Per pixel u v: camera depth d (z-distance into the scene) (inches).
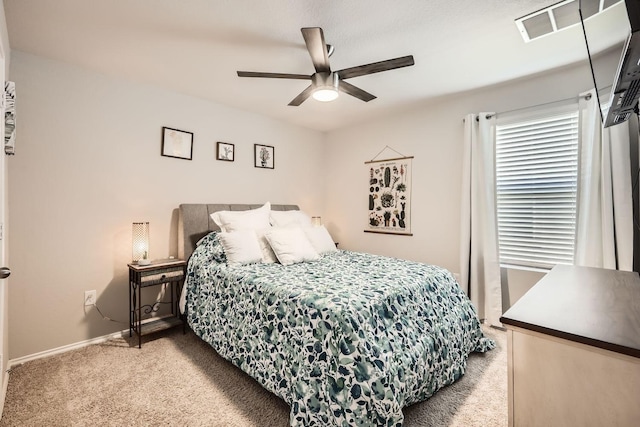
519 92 111.5
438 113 134.3
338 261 109.6
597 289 52.3
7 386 75.0
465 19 73.9
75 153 97.0
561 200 103.7
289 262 103.3
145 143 112.6
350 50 88.1
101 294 102.3
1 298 63.1
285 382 65.2
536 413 37.0
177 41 83.5
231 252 103.9
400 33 79.9
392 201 151.9
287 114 150.6
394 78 108.3
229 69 100.5
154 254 115.2
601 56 55.5
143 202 112.3
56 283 93.6
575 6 68.6
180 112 122.1
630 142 87.4
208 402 69.9
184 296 108.0
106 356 91.4
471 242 119.4
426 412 66.3
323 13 71.6
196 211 121.6
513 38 82.4
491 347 93.5
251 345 76.4
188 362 88.3
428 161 138.0
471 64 97.4
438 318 79.1
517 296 112.9
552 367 35.9
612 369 32.2
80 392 73.1
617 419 31.9
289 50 88.2
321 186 184.7
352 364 56.1
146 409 67.2
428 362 68.2
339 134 178.1
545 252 107.5
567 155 102.0
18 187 86.6
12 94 68.9
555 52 90.2
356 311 62.2
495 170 116.2
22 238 87.4
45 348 91.5
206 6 69.1
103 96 102.8
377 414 53.6
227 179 138.6
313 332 63.0
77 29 77.7
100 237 102.2
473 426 62.2
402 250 148.3
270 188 156.9
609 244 87.4
